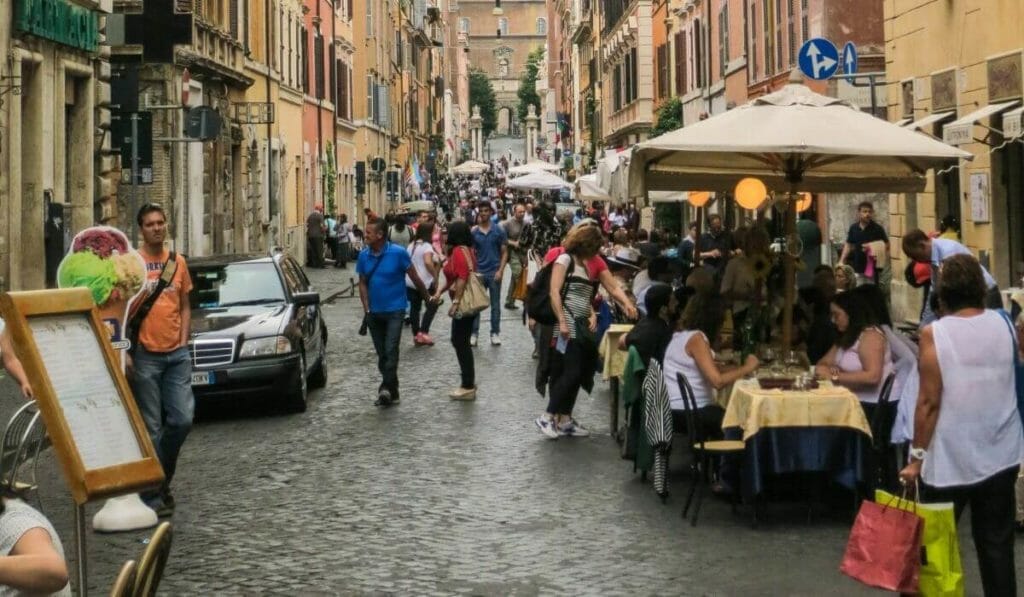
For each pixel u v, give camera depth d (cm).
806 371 1512
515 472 1677
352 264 7538
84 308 817
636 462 1593
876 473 1422
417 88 14675
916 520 988
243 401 2375
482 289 2322
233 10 5306
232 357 2138
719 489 1504
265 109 5981
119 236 1375
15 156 2959
